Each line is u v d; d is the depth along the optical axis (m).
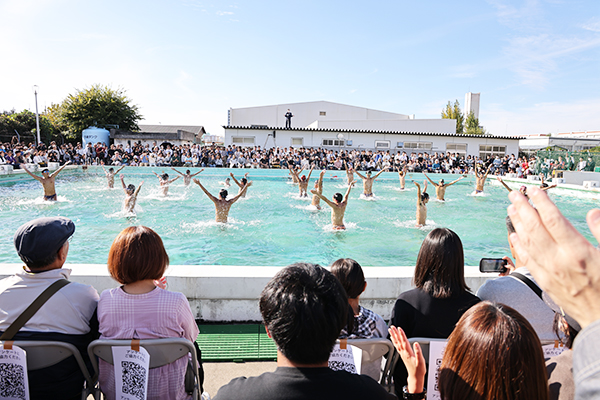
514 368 1.13
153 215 10.06
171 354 1.93
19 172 16.50
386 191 16.98
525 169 23.28
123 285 2.02
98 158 23.14
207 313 3.79
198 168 21.62
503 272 2.46
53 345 1.82
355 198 14.48
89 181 17.36
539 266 0.56
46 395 1.87
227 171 21.48
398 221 10.13
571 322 1.40
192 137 34.75
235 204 12.27
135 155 23.94
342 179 21.27
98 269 3.80
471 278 4.03
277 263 6.45
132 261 1.89
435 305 2.14
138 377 1.86
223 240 7.78
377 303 3.92
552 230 0.54
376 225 9.55
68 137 34.28
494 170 25.72
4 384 1.81
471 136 29.23
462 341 1.23
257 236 8.16
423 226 9.45
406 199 14.39
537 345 1.16
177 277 3.71
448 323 2.12
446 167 25.44
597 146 36.53
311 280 1.25
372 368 2.13
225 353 3.20
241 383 1.19
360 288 2.25
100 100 33.44
